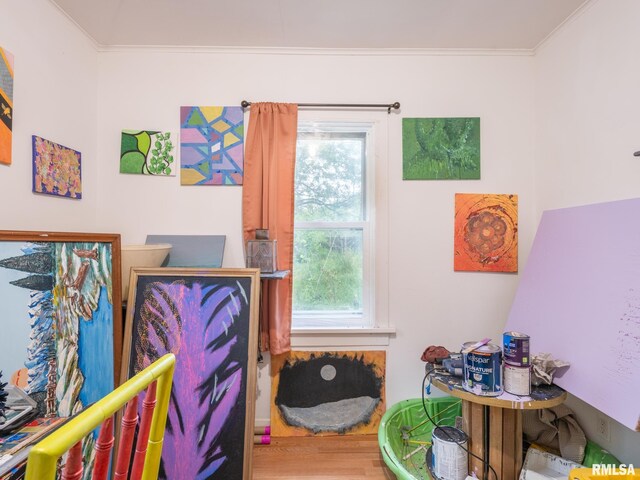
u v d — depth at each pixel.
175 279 1.56
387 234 1.89
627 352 1.13
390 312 1.89
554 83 1.73
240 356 1.48
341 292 1.95
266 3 1.51
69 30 1.60
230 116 1.86
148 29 1.70
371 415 1.84
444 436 1.38
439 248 1.90
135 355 1.47
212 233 1.87
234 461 1.36
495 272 1.89
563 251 1.53
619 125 1.37
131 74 1.85
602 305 1.27
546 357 1.39
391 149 1.89
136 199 1.85
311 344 1.85
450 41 1.82
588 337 1.29
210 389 1.44
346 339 1.87
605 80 1.43
